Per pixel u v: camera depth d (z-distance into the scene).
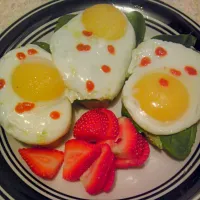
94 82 0.21
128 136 0.21
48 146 0.21
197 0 0.30
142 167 0.21
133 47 0.23
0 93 0.21
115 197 0.20
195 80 0.21
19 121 0.20
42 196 0.19
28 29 0.25
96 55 0.22
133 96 0.21
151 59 0.22
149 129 0.21
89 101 0.22
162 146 0.21
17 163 0.21
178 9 0.27
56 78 0.21
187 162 0.20
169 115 0.21
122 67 0.22
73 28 0.23
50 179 0.21
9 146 0.21
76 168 0.20
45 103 0.21
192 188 0.19
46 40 0.25
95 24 0.23
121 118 0.21
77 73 0.22
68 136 0.22
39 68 0.21
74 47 0.22
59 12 0.25
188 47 0.24
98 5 0.24
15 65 0.22
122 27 0.23
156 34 0.25
